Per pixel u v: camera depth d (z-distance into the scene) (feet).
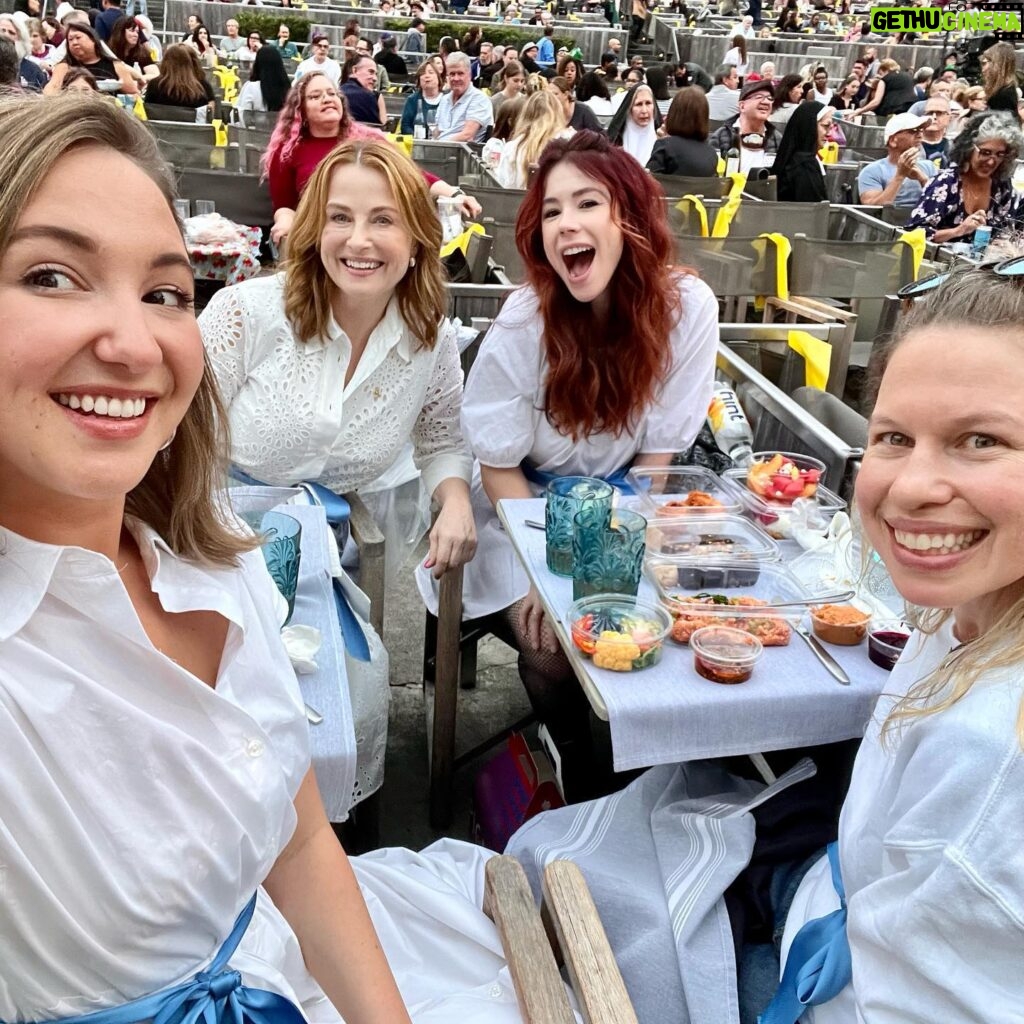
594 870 4.70
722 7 80.02
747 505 6.86
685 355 7.84
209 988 3.02
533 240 7.51
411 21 60.39
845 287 14.32
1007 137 15.66
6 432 2.47
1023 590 3.46
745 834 4.93
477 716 8.73
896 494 3.40
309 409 7.47
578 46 67.00
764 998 4.40
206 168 18.81
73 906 2.71
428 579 7.96
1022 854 3.05
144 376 2.54
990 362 3.25
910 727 3.51
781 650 5.33
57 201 2.42
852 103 49.11
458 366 8.25
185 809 2.88
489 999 4.19
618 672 5.04
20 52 22.12
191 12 57.57
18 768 2.56
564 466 8.10
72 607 2.73
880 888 3.46
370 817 6.19
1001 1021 3.10
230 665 3.25
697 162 19.84
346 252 6.97
